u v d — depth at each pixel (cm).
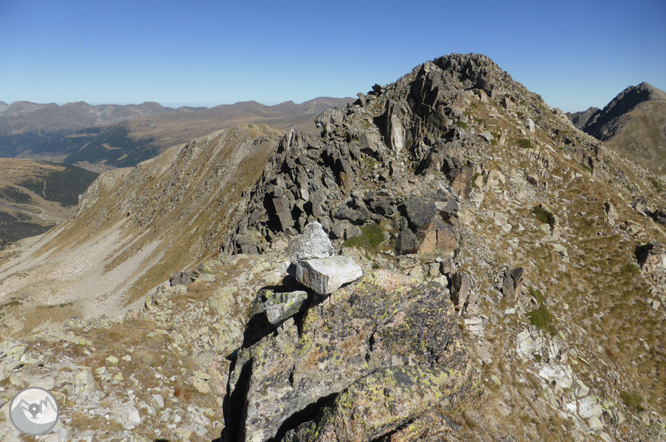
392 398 757
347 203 3756
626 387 2580
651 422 2405
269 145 12250
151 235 11325
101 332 2022
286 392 898
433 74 5066
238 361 1063
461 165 3812
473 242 3183
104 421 1386
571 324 2911
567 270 3303
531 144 4697
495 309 2772
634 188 5288
